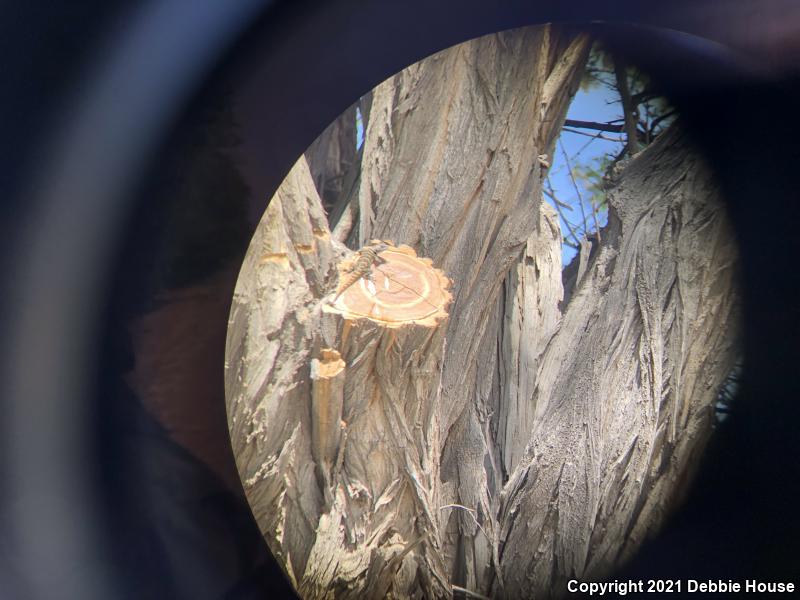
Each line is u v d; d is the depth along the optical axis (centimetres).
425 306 83
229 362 80
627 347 120
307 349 81
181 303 55
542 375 126
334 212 129
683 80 90
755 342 90
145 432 56
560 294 132
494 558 112
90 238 52
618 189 124
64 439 53
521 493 119
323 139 132
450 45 61
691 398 109
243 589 60
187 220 55
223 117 55
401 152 119
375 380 85
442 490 112
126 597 54
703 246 111
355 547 88
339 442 85
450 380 117
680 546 86
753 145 89
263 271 82
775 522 81
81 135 52
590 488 115
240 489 59
